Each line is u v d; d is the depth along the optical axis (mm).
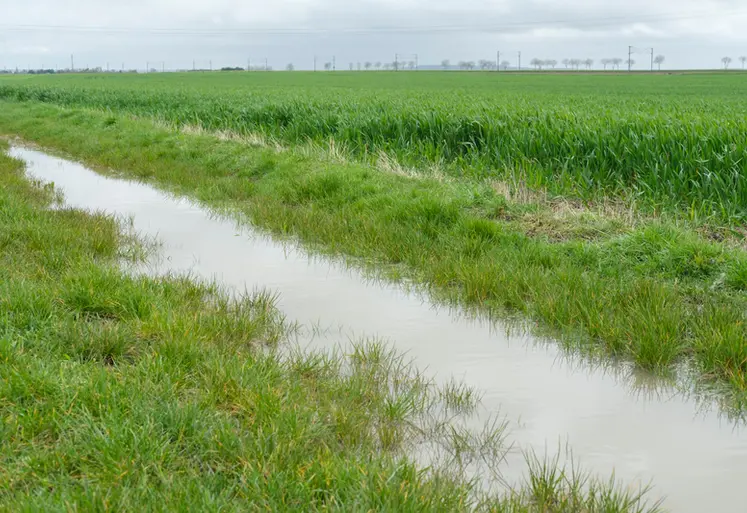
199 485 3445
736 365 5156
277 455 3742
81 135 21031
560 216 9750
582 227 9156
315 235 9547
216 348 5285
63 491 3348
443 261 7906
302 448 3846
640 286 6758
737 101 32438
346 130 16984
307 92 41312
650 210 10188
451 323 6438
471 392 4953
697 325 5867
